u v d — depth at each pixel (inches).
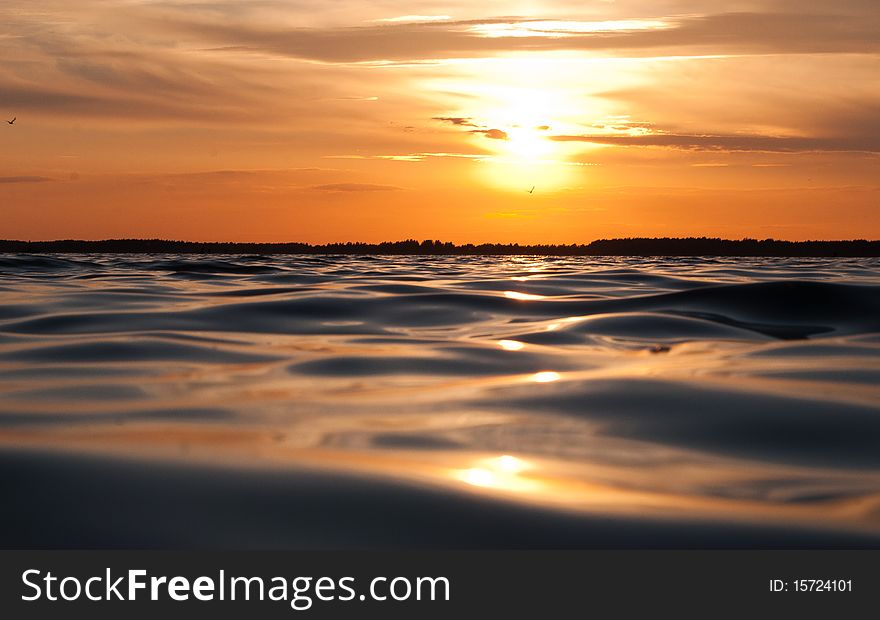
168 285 1046.4
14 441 254.8
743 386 353.7
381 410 316.5
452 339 534.3
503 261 2903.5
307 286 999.6
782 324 598.2
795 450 263.9
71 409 312.2
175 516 191.3
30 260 1776.6
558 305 727.1
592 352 473.1
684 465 247.6
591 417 303.3
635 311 665.0
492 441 271.9
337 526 188.5
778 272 1680.6
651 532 189.0
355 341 522.9
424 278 1262.3
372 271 1568.7
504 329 586.2
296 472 222.4
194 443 256.7
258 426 287.7
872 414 303.6
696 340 525.0
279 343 510.6
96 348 468.8
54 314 646.5
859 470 244.2
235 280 1185.4
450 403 328.2
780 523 195.8
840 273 1659.7
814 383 362.3
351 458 242.5
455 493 209.5
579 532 188.2
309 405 325.4
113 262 1943.9
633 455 257.6
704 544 183.6
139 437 264.5
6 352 455.5
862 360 433.4
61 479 212.4
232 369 411.2
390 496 205.8
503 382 373.4
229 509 195.8
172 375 393.1
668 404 320.8
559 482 226.2
